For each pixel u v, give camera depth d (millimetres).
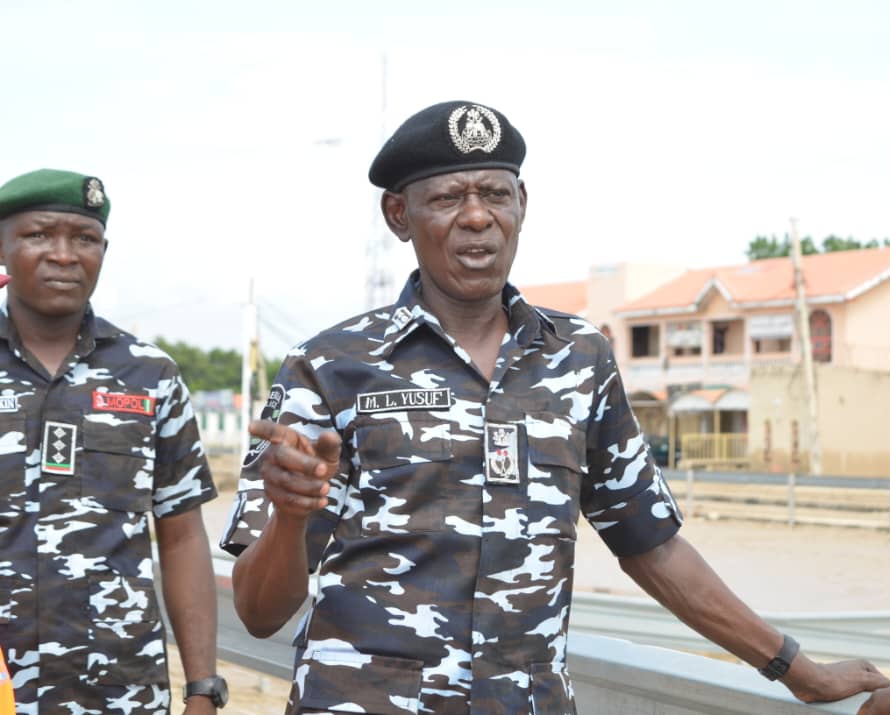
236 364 85062
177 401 2834
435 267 1973
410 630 1828
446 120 1938
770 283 35656
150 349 2838
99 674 2580
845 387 30297
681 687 2111
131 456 2713
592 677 2299
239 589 1884
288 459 1658
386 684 1812
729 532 16516
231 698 4625
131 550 2684
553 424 1958
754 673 2098
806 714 1940
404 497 1874
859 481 18109
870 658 2836
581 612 3166
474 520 1874
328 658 1854
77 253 2678
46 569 2574
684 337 38031
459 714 1815
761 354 35844
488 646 1832
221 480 25453
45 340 2736
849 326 33281
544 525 1907
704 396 35938
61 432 2654
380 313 2041
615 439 2068
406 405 1914
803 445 30438
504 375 1961
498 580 1859
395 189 2020
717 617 2029
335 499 1916
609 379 2062
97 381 2738
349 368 1946
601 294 40375
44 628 2551
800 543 14414
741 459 32219
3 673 2131
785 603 9078
